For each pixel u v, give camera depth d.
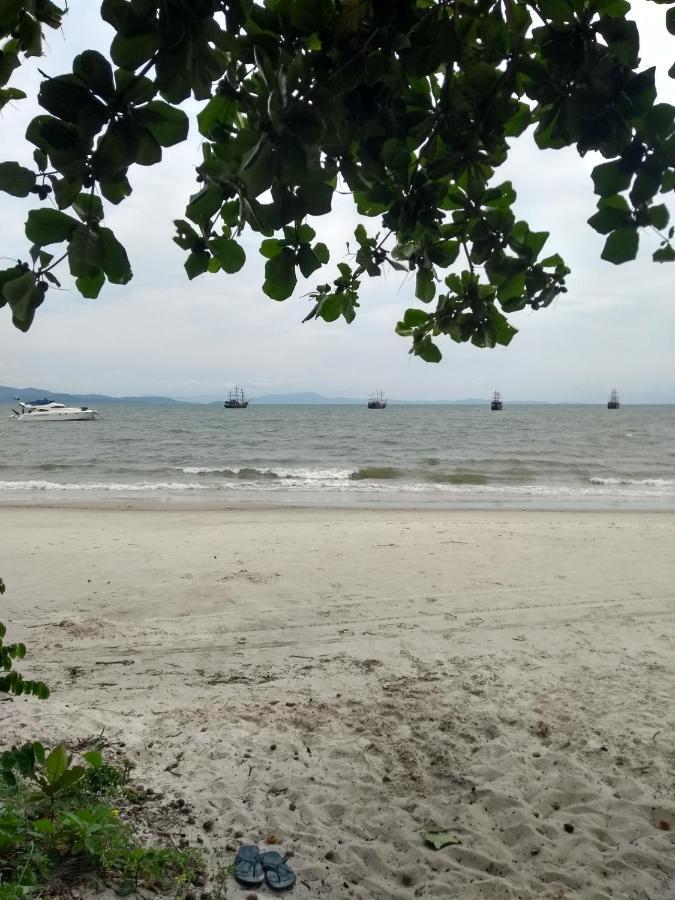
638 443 46.41
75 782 3.13
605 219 1.57
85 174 1.26
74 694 4.77
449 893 2.87
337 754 3.96
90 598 7.28
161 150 1.28
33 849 2.68
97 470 26.42
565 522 12.93
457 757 3.95
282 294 1.78
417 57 1.45
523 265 2.01
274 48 1.37
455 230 2.10
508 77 1.60
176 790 3.51
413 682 5.07
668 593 7.68
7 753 2.88
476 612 6.90
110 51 1.19
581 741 4.14
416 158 1.88
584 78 1.43
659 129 1.44
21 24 1.49
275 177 1.27
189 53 1.21
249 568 8.66
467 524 12.41
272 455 35.06
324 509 15.35
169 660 5.52
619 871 3.02
